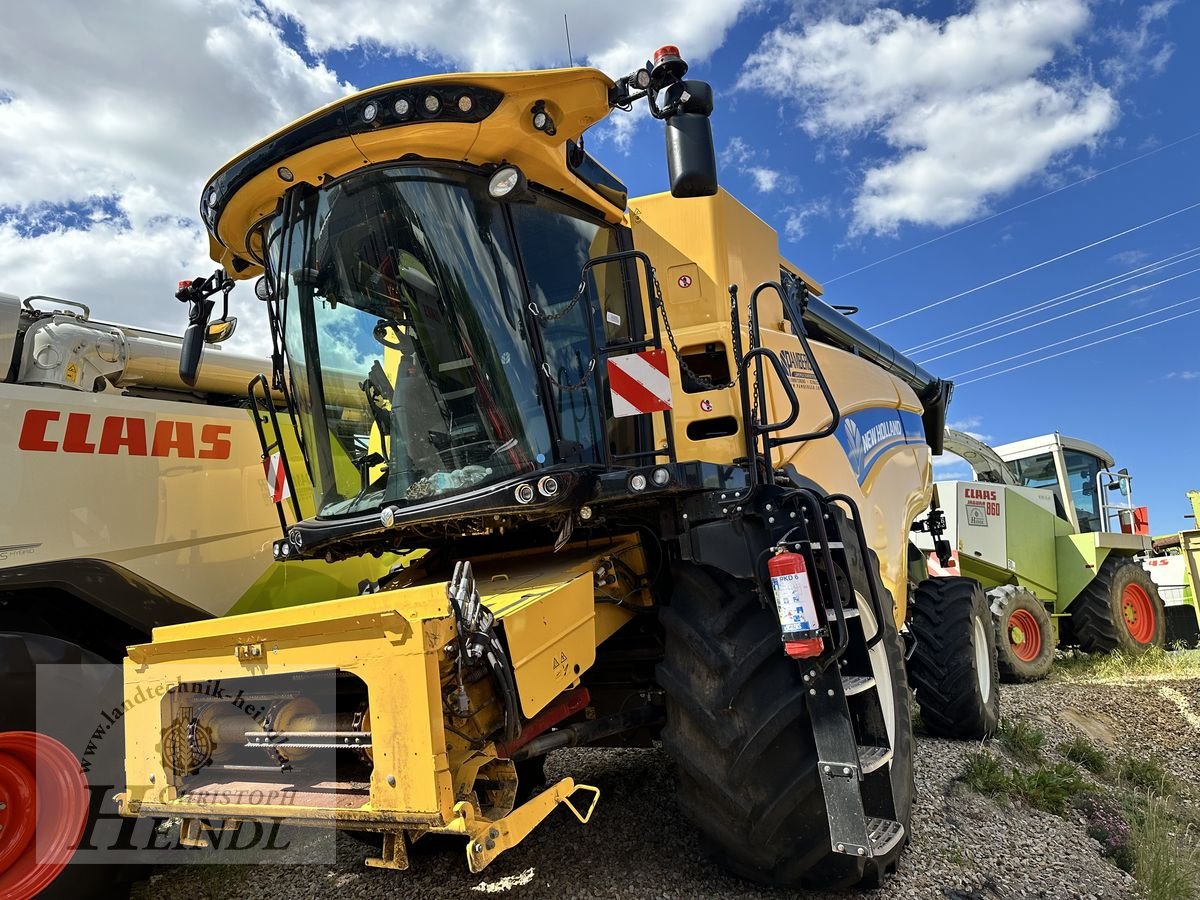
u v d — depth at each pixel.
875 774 3.26
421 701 2.28
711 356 3.73
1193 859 4.14
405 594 2.38
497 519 3.22
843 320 5.80
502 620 2.54
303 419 3.58
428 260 3.09
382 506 3.25
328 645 2.49
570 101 2.94
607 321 3.49
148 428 4.43
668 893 3.17
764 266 4.26
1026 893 3.40
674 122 2.75
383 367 3.27
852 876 2.99
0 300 4.14
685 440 3.58
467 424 3.12
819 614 2.90
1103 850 4.13
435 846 3.81
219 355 5.28
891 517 5.26
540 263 3.21
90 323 4.68
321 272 3.27
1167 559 11.90
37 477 3.94
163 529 4.42
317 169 3.13
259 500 4.95
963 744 5.39
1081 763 5.53
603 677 3.81
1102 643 9.54
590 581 3.11
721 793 2.99
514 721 2.44
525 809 2.46
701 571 3.25
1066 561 9.71
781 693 2.96
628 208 3.75
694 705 3.03
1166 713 6.99
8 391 3.90
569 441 3.13
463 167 3.05
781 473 3.54
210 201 3.44
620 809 4.08
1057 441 10.52
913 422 6.54
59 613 4.15
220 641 2.73
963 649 5.50
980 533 8.66
